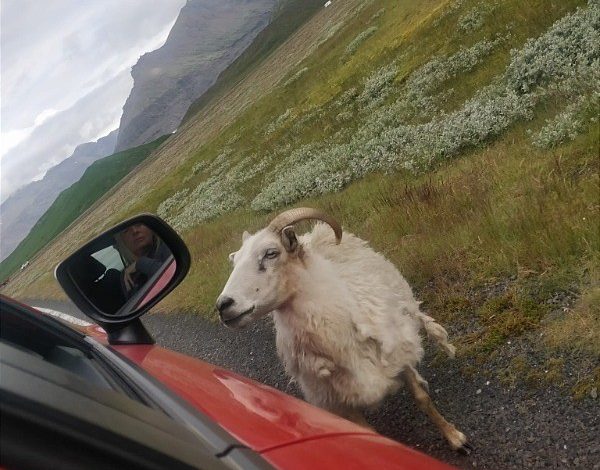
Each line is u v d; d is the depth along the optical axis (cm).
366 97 598
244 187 661
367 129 479
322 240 145
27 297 858
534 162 223
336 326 120
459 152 309
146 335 97
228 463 44
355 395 121
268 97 1279
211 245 449
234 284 119
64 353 58
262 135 975
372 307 127
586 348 128
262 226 393
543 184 195
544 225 174
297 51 1961
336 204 326
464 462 118
